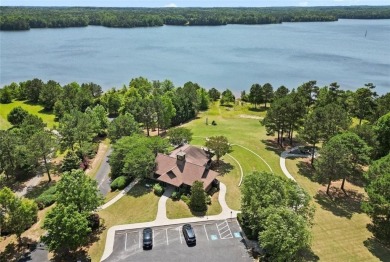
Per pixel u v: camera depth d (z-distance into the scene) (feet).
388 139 199.62
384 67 580.71
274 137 252.01
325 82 483.51
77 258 124.77
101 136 271.28
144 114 260.83
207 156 196.44
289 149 228.02
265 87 357.20
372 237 138.92
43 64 591.78
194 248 130.11
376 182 136.77
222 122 300.81
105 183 184.55
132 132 228.84
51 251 127.65
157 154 186.19
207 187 167.43
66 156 208.85
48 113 361.51
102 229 141.49
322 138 200.75
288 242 107.14
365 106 276.00
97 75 526.57
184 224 144.15
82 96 354.95
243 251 128.88
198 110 345.10
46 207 162.71
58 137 225.56
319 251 129.80
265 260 121.60
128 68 570.87
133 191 171.22
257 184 133.18
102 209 156.04
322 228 144.05
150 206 157.38
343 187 179.22
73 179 136.26
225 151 195.11
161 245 131.54
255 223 129.59
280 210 115.65
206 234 138.31
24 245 133.28
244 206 134.10
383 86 461.37
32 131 225.76
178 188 168.66
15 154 188.96
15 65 580.30
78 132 217.56
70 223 118.21
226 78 510.99
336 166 161.99
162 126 273.13
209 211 153.89
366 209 135.23
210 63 610.65
